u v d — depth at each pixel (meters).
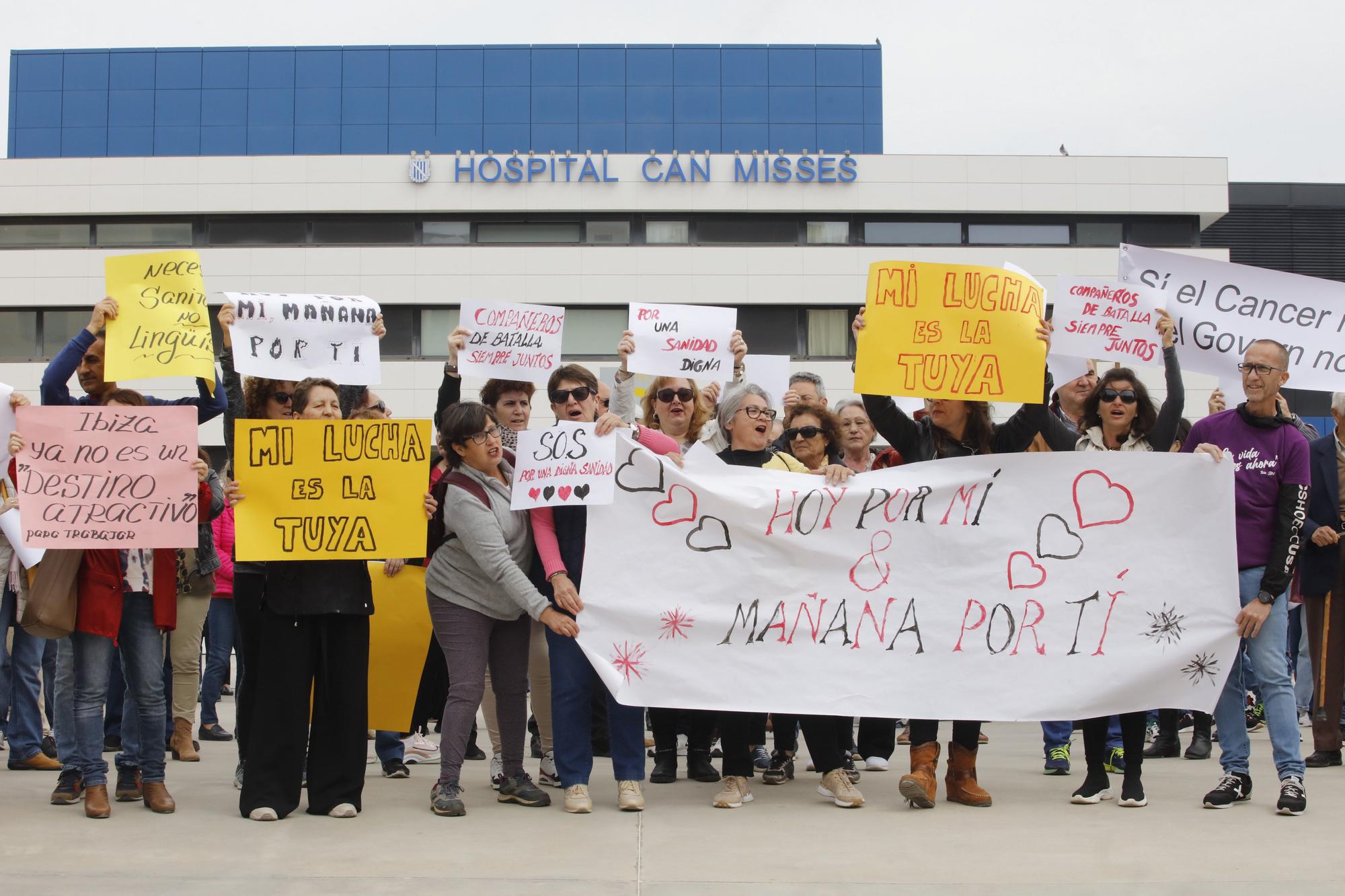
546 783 6.88
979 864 4.82
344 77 42.50
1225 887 4.50
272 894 4.38
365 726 5.94
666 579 6.14
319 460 5.84
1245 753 6.18
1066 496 6.23
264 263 37.31
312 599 5.77
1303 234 43.06
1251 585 6.11
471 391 36.53
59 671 6.12
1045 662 6.11
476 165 38.03
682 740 9.49
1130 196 37.84
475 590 6.00
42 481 5.71
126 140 42.25
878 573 6.20
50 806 6.00
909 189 38.06
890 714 6.06
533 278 37.50
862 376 6.23
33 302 36.88
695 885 4.51
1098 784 6.21
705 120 42.44
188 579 7.76
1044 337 6.23
